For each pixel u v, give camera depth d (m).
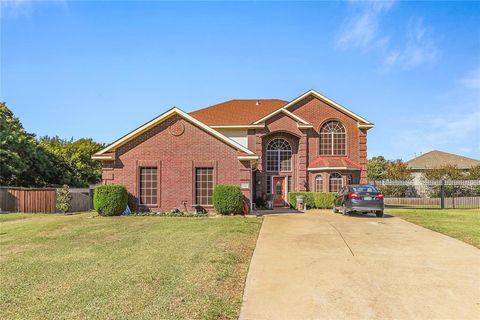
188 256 9.12
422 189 35.56
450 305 6.14
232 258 8.97
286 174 27.94
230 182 20.02
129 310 5.72
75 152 43.06
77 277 7.55
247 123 27.73
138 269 8.01
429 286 7.07
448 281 7.37
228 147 20.19
